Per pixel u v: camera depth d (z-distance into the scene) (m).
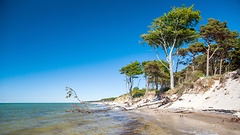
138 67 65.50
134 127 14.01
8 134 12.16
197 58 51.09
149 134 10.95
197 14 36.28
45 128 14.69
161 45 40.59
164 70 61.47
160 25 38.28
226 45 42.88
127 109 36.75
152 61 55.75
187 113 21.66
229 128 11.92
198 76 33.16
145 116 21.97
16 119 22.22
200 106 23.98
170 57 38.22
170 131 11.59
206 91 27.17
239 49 46.91
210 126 12.84
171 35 37.94
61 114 30.09
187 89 31.84
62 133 12.31
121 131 12.53
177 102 30.44
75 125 16.31
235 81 23.86
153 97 46.47
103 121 19.12
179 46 40.53
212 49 44.91
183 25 38.06
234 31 39.59
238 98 20.08
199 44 45.72
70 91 33.25
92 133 12.11
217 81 27.33
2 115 28.61
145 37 39.97
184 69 58.94
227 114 17.59
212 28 36.62
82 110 35.22
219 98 22.92
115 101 109.19
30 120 21.00
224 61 54.34
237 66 51.34
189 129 12.08
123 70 66.81
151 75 60.50
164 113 24.02
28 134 12.12
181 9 36.69
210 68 54.25
